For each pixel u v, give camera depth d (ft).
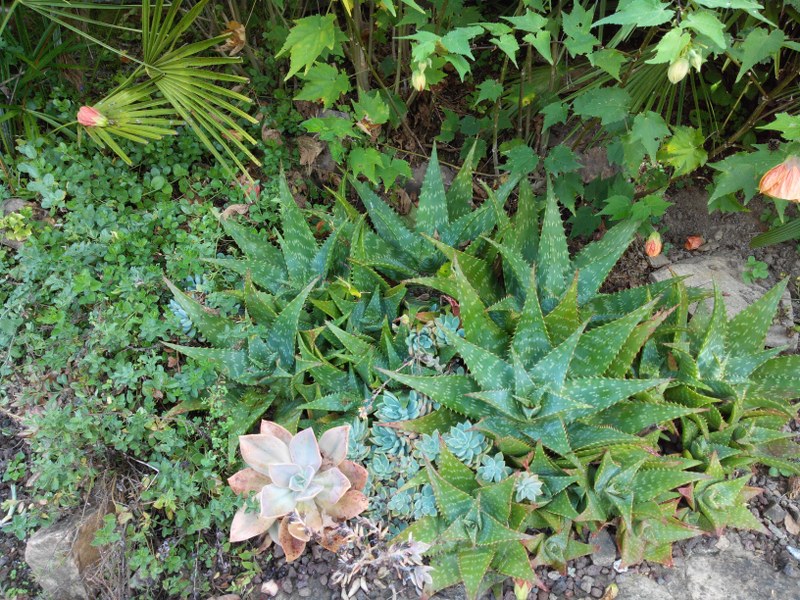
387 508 2.53
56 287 2.68
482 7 3.88
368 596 2.49
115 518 2.48
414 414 2.57
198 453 2.57
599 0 3.66
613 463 2.43
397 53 3.63
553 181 3.32
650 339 2.73
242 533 2.39
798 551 2.66
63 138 3.32
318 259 2.92
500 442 2.45
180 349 2.60
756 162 2.78
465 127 3.57
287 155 3.47
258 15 3.72
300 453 2.44
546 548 2.47
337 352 2.68
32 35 3.44
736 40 2.87
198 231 2.99
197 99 2.92
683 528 2.46
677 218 3.61
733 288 3.31
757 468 2.90
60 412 2.44
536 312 2.49
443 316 2.74
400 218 3.17
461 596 2.46
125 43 3.70
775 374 2.83
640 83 3.29
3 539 2.67
